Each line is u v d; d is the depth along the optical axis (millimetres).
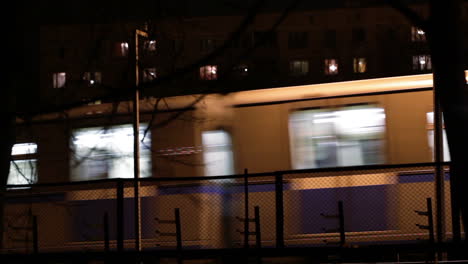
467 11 8734
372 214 11883
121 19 10961
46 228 13141
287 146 12508
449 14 7703
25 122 9984
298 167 12391
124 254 9711
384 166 9000
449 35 7707
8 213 13109
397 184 11867
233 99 12859
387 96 12250
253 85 12906
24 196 13258
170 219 12672
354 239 11820
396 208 11805
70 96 10258
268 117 12695
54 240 13062
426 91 12133
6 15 8672
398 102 12188
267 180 12336
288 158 12461
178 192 12742
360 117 12297
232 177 9711
